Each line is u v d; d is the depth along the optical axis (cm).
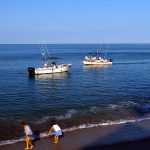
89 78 5947
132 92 4234
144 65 9238
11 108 3222
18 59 11838
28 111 3081
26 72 7012
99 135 2342
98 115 2906
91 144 2155
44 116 2862
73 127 2530
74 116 2856
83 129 2481
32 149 2042
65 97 3888
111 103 3475
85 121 2703
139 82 5262
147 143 2202
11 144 2122
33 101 3631
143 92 4241
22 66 8638
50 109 3167
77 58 12500
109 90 4419
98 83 5197
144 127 2573
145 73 6819
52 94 4131
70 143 2164
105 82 5312
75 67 8450
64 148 2072
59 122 2650
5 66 8612
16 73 6800
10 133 2353
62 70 6775
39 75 6381
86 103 3475
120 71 7331
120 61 11012
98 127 2547
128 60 11619
